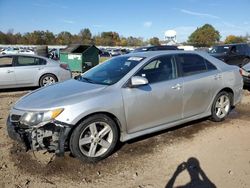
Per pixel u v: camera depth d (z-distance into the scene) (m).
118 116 4.74
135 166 4.48
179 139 5.48
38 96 4.84
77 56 21.31
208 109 6.15
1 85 10.94
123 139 4.91
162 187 3.92
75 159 4.67
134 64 5.25
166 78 5.40
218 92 6.25
